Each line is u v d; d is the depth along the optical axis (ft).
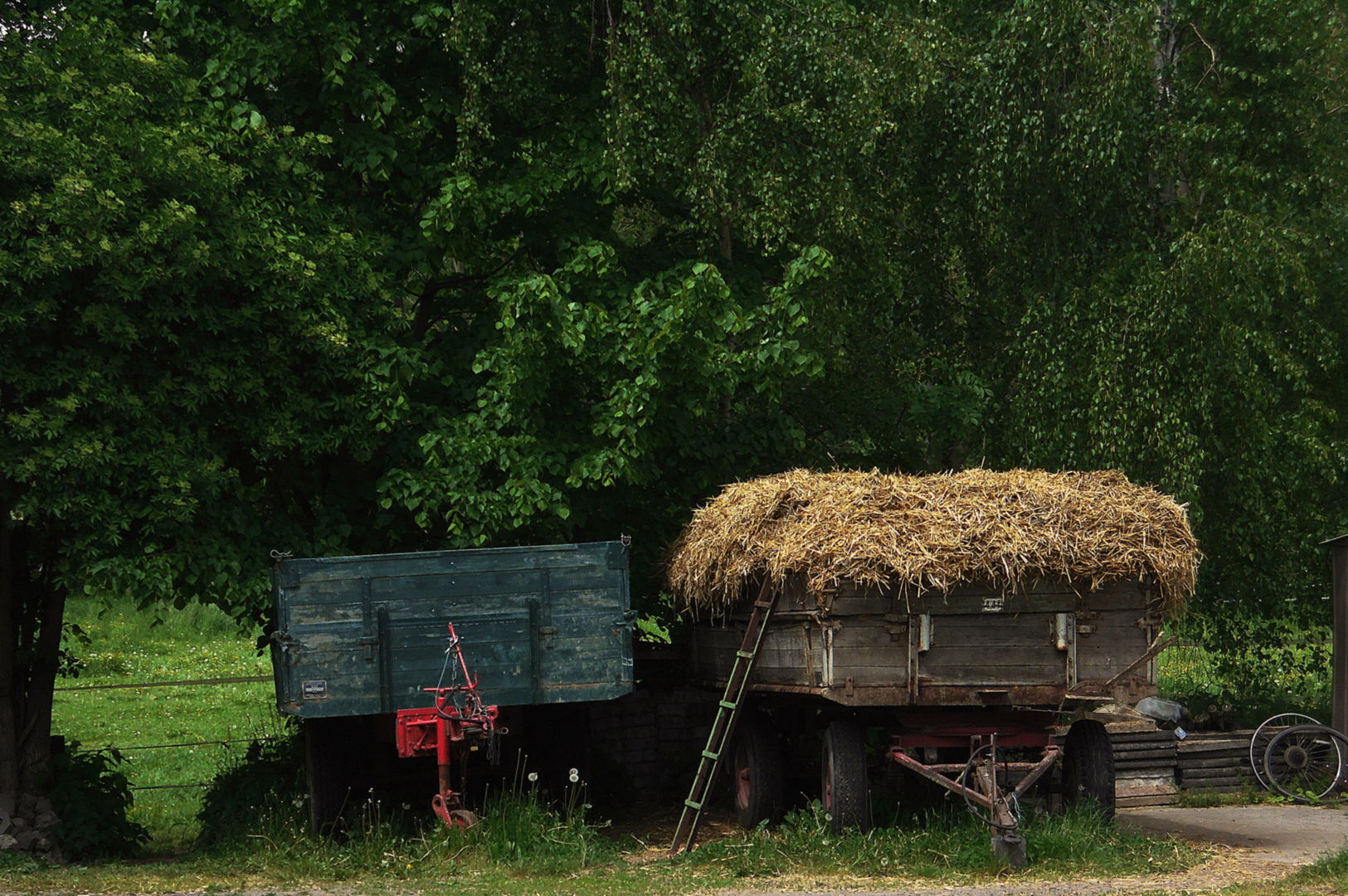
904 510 36.22
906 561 34.68
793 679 38.29
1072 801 39.40
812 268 48.85
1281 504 62.54
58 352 39.99
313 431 44.68
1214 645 66.90
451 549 43.70
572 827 39.09
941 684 35.96
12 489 40.57
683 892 32.71
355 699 38.37
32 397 40.55
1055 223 61.72
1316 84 66.74
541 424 47.52
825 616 35.50
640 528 53.36
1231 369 58.85
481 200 48.85
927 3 67.56
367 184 52.06
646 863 37.37
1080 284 61.62
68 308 40.68
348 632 38.55
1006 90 60.64
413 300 59.52
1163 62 70.44
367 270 46.21
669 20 52.47
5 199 38.81
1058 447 57.98
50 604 45.68
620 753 52.75
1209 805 48.65
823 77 53.83
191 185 41.32
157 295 41.04
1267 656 66.90
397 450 47.26
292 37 46.68
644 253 55.36
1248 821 44.01
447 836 37.73
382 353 45.11
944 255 68.44
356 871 36.37
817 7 54.70
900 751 37.50
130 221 40.14
